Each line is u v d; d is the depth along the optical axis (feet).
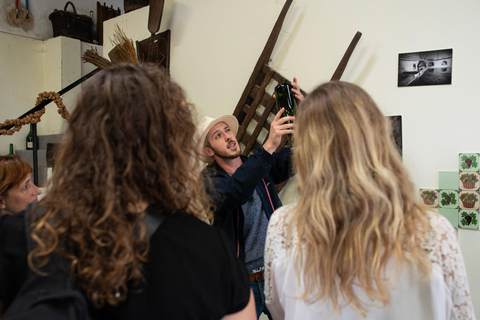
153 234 1.89
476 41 4.87
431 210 2.28
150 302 1.80
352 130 2.21
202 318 1.90
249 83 6.48
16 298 1.59
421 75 5.24
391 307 2.13
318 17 6.05
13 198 5.08
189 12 7.69
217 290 1.96
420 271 2.06
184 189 2.12
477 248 4.94
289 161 5.63
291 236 2.49
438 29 5.10
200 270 1.92
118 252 1.71
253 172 4.70
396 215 2.08
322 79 6.04
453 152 5.07
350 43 5.60
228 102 7.16
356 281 2.18
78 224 1.70
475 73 4.89
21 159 5.18
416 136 5.32
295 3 6.28
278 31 6.17
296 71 6.30
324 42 6.00
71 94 10.77
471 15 4.89
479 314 4.95
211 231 2.12
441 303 2.04
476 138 4.91
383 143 2.31
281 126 4.91
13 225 1.87
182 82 7.84
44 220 1.70
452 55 5.02
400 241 2.08
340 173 2.21
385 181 2.14
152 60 8.15
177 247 1.90
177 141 1.99
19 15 10.64
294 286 2.44
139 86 1.88
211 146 5.63
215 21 7.29
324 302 2.22
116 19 9.07
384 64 5.50
